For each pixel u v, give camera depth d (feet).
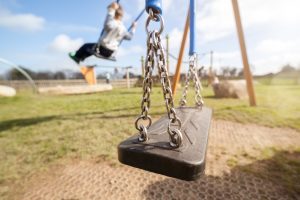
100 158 7.78
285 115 14.07
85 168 7.08
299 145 8.75
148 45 2.85
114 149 8.57
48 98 30.12
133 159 2.72
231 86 24.49
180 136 2.74
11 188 6.06
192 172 2.34
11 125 13.08
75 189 5.90
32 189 5.99
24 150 8.78
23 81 46.50
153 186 5.88
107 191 5.74
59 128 11.99
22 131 11.63
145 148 2.75
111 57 14.93
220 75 73.87
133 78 64.13
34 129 11.97
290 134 10.32
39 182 6.34
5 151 8.70
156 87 41.91
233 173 6.39
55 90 36.01
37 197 5.61
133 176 6.47
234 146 8.66
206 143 3.05
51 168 7.15
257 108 16.69
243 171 6.49
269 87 44.62
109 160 7.59
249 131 10.81
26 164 7.48
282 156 7.59
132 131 10.89
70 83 59.41
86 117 14.67
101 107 18.92
